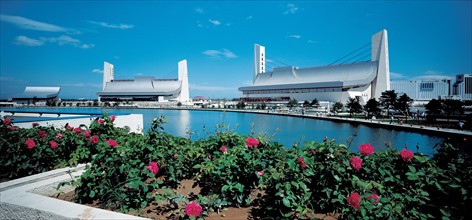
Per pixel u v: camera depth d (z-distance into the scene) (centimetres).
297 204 342
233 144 541
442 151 426
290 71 12588
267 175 365
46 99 13988
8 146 520
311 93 10569
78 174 500
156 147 519
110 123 708
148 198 402
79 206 316
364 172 396
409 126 3375
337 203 371
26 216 322
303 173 370
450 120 4216
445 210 321
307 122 5028
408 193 362
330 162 379
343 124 4522
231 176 419
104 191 403
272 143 482
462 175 350
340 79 10919
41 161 530
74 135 616
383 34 9831
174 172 507
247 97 13250
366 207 309
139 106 12225
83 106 11781
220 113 8175
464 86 16112
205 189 475
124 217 285
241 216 385
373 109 5150
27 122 1310
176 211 391
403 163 403
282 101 11225
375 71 9988
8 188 419
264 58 14238
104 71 15275
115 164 428
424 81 16575
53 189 452
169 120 5406
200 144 562
